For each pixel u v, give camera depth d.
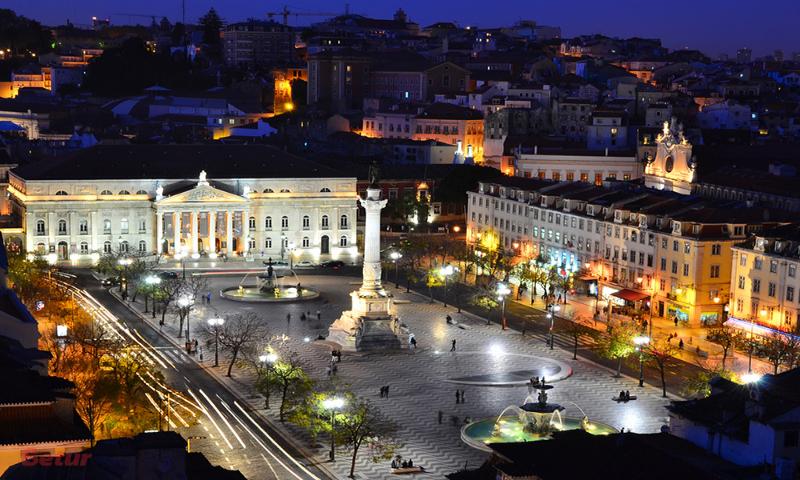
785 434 126.25
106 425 156.75
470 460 169.38
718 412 135.25
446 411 194.00
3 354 114.06
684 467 115.00
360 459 169.38
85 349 198.12
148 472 74.38
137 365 195.00
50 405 100.19
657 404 198.50
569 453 119.19
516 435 180.00
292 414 183.00
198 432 178.12
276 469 163.38
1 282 149.50
